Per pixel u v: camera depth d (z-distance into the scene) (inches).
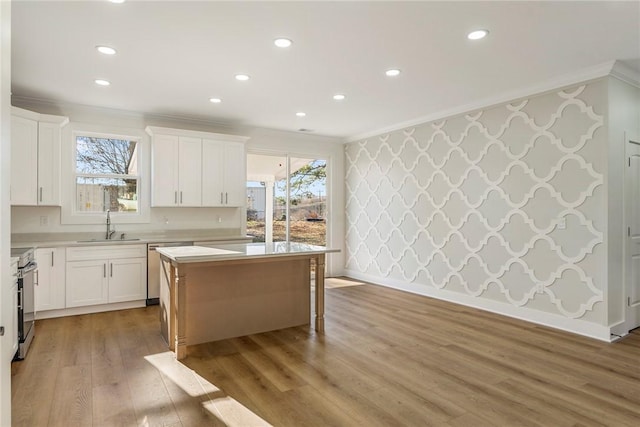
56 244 163.0
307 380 106.0
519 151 164.6
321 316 149.7
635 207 149.0
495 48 120.8
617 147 140.7
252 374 109.8
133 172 200.8
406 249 222.1
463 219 188.9
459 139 190.7
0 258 47.1
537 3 94.6
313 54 125.2
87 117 186.7
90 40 114.5
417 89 161.2
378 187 242.8
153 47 119.5
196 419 86.4
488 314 172.1
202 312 136.3
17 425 83.2
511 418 87.5
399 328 152.5
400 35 111.8
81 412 88.8
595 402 94.6
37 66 134.3
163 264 141.7
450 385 103.4
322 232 266.8
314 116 206.4
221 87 157.8
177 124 210.7
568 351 127.5
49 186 168.2
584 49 121.8
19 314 118.0
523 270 163.5
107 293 174.6
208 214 221.1
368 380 106.2
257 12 98.9
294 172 258.1
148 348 129.8
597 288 140.0
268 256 131.9
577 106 145.3
